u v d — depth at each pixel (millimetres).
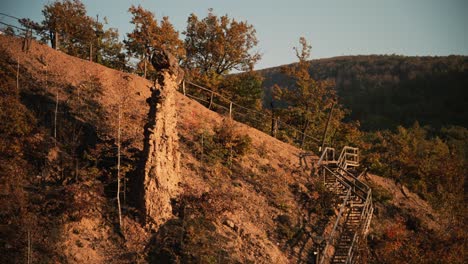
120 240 22453
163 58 25016
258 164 33531
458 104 116188
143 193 23516
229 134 32906
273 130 42812
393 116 116500
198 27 49656
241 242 25078
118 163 23766
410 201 39531
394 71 159875
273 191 31203
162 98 24594
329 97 50344
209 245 23375
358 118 118438
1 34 32000
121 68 44375
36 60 31469
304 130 48812
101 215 23109
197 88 44812
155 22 43969
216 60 49500
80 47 42781
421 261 26812
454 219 35000
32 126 26406
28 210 21828
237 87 47531
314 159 38312
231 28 49406
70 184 23844
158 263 22016
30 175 24109
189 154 30219
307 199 32094
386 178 41938
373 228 33500
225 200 27078
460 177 40031
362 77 159125
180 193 25375
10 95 27109
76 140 26719
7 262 19531
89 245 21750
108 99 30891
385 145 51688
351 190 34344
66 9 42250
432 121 109438
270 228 27781
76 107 28797
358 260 27875
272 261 24922
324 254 26531
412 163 43031
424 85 133500
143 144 25312
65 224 21875
